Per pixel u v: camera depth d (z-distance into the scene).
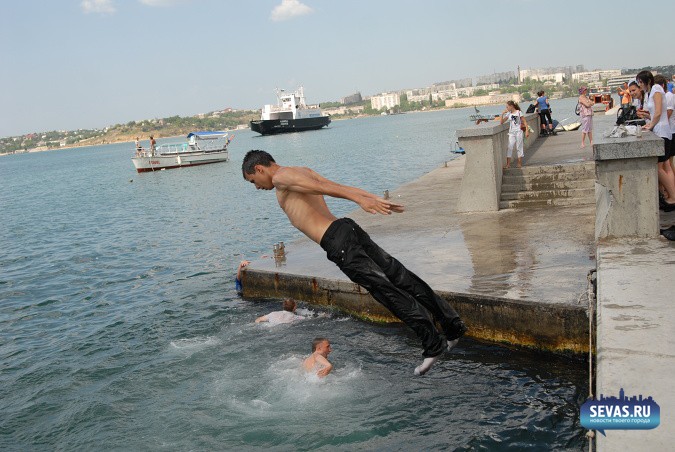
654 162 7.75
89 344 10.10
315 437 6.22
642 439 3.38
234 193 33.72
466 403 6.62
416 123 158.62
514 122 14.26
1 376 9.03
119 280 14.95
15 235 25.55
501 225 11.77
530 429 5.96
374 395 7.03
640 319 5.09
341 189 4.62
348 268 4.88
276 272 10.88
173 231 22.02
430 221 13.09
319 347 8.00
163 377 8.26
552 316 7.34
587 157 14.76
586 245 9.58
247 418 6.78
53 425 7.20
